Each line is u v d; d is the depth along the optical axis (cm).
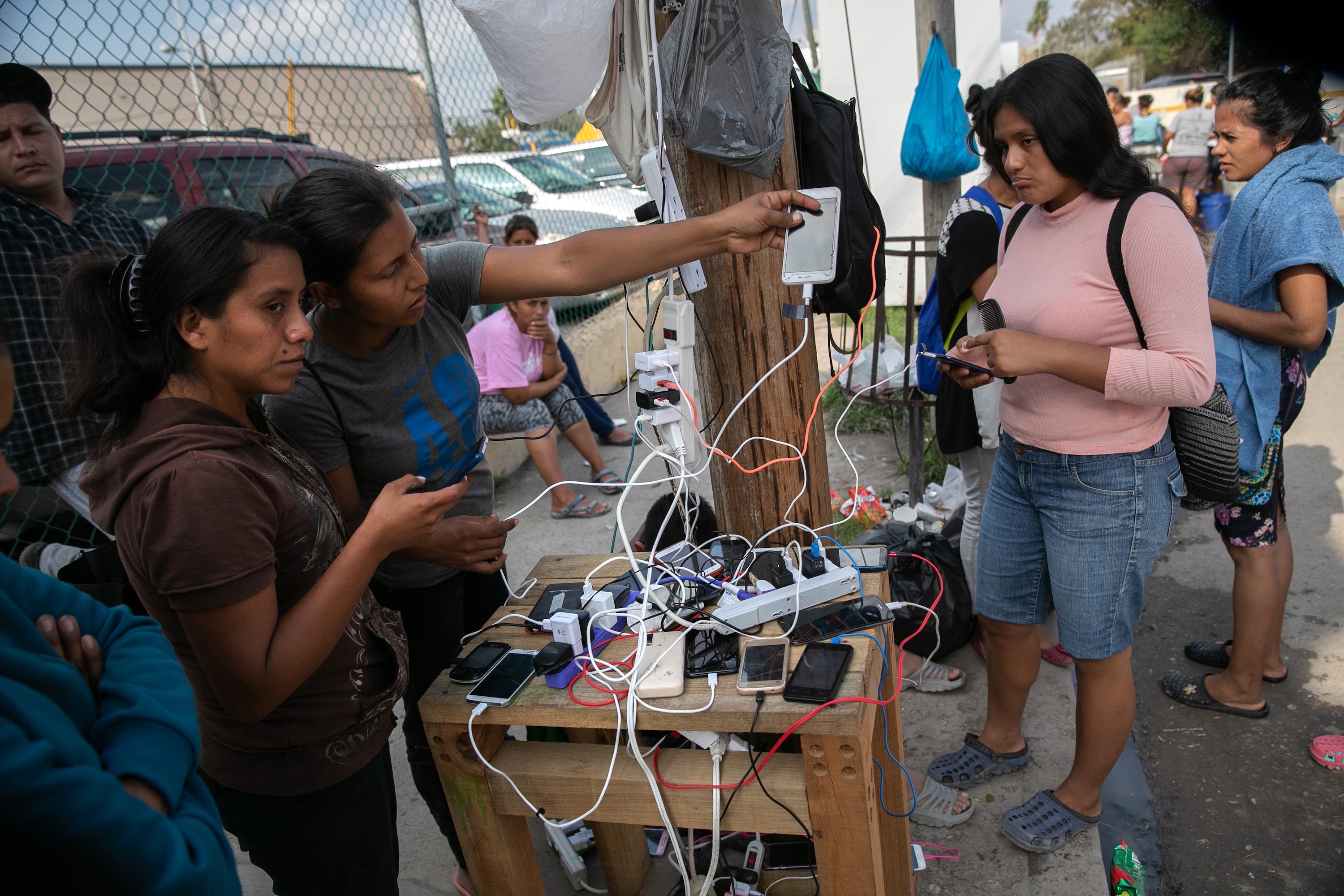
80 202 281
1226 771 246
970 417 277
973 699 277
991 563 219
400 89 473
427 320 173
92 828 73
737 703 139
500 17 169
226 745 139
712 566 183
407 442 171
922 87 398
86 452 248
